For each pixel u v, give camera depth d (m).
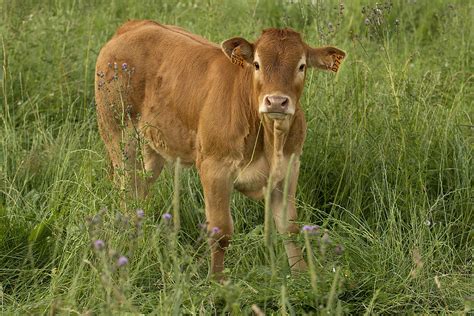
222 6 19.25
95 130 14.80
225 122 10.88
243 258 11.10
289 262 11.00
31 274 10.62
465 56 16.55
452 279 10.63
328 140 13.11
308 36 16.33
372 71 14.87
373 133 13.47
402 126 13.05
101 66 12.62
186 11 18.94
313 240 10.84
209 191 11.03
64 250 10.51
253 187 11.14
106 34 17.67
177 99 11.62
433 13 20.23
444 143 13.05
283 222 8.30
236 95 10.82
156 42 12.22
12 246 11.05
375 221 12.27
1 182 12.61
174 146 11.89
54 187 11.97
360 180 12.59
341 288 9.82
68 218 11.43
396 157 12.97
